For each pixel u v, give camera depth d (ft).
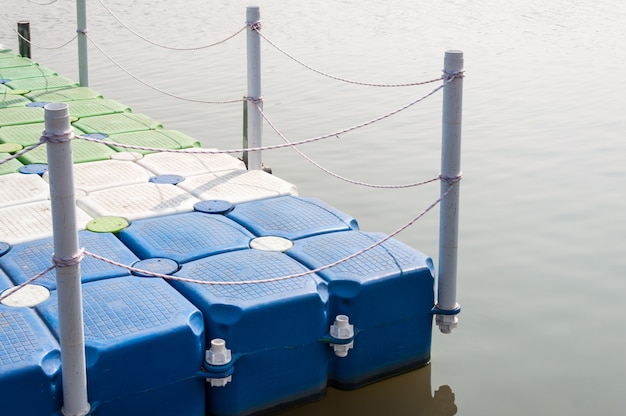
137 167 25.29
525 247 26.99
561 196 31.40
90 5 77.66
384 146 37.58
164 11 74.43
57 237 14.25
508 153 36.42
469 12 74.95
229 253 19.12
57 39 61.05
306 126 40.55
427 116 42.22
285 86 48.21
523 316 22.63
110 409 15.80
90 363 15.31
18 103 32.89
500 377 19.81
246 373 17.24
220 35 63.00
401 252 19.58
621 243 27.25
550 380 19.65
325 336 17.89
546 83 49.01
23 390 14.80
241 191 23.35
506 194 31.63
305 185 32.91
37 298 16.94
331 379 19.02
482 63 54.39
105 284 17.40
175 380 16.31
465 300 23.53
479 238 27.71
